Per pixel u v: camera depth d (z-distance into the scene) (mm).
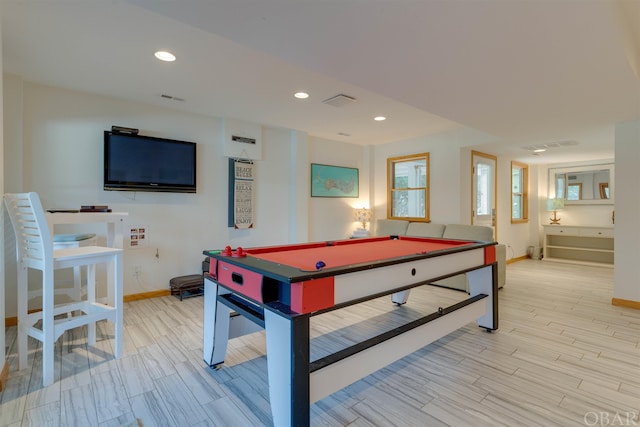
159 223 3781
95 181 3350
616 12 1620
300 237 4961
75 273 2678
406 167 5660
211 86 3084
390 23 1583
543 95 2592
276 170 4836
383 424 1602
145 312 3225
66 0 1788
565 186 6469
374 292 1769
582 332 2764
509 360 2258
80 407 1711
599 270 5492
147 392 1856
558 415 1655
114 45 2307
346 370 1629
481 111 3051
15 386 1900
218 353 2105
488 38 1728
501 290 4176
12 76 2828
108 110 3404
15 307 2916
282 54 1920
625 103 2799
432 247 2594
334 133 5098
